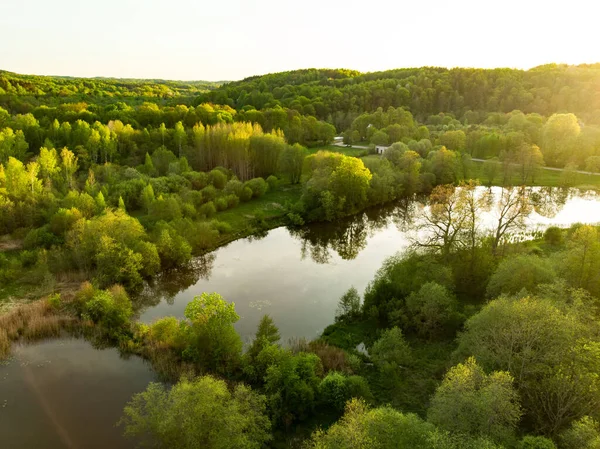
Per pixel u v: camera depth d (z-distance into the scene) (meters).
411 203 97.88
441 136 135.12
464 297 46.75
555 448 22.20
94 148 94.44
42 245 58.94
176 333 40.03
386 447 20.84
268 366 33.34
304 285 56.66
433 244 52.91
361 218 88.50
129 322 43.94
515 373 28.41
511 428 24.02
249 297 52.69
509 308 30.67
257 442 26.95
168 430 25.30
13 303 47.12
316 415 30.98
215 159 105.44
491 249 54.59
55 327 42.84
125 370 37.69
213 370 35.91
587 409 25.19
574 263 41.09
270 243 74.00
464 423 22.78
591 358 26.38
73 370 37.62
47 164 78.75
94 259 53.59
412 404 31.70
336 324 44.75
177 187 83.75
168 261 59.41
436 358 37.19
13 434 30.39
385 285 45.75
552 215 86.25
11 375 36.88
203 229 68.81
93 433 30.58
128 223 56.09
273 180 97.75
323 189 86.06
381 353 36.88
